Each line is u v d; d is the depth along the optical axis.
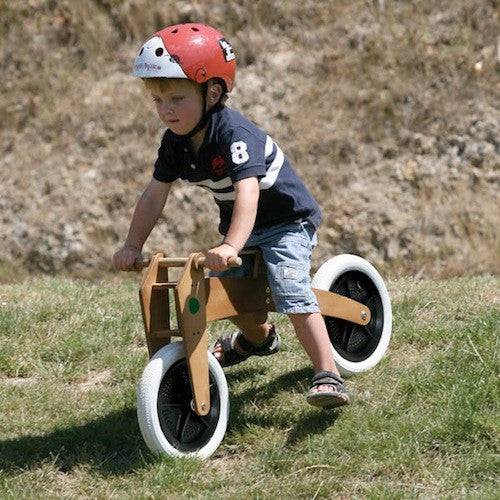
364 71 42.59
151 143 42.97
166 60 15.11
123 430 16.84
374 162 40.56
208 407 15.66
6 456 16.12
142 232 16.58
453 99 41.31
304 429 16.39
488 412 16.08
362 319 18.58
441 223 38.34
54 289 26.70
